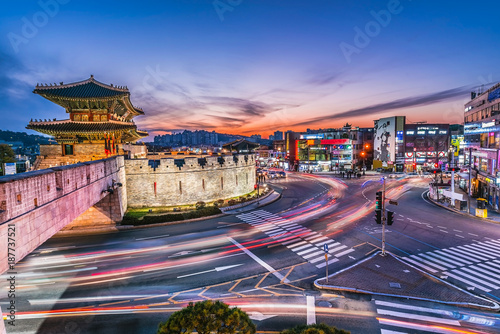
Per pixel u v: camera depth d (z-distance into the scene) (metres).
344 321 13.77
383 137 90.88
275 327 13.23
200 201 41.69
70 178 17.86
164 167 40.59
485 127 40.34
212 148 102.75
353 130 95.88
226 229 30.09
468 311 14.70
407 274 18.88
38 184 13.51
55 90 36.97
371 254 22.48
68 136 39.06
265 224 32.03
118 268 20.14
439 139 86.81
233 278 18.48
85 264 20.89
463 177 50.34
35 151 142.25
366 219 33.44
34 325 13.48
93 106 39.69
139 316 14.20
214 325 8.41
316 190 57.03
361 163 98.38
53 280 18.27
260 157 125.38
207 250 23.70
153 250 23.78
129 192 39.28
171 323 8.40
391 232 28.30
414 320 13.85
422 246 24.19
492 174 37.72
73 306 15.18
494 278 18.28
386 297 16.09
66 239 26.91
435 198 44.12
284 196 50.75
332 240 26.03
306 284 17.70
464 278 18.30
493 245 24.31
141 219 32.75
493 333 12.84
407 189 56.62
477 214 33.66
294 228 30.20
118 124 38.19
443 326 13.37
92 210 31.36
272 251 23.38
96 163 23.89
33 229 12.95
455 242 25.14
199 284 17.67
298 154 99.25
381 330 13.07
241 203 43.59
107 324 13.56
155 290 16.91
